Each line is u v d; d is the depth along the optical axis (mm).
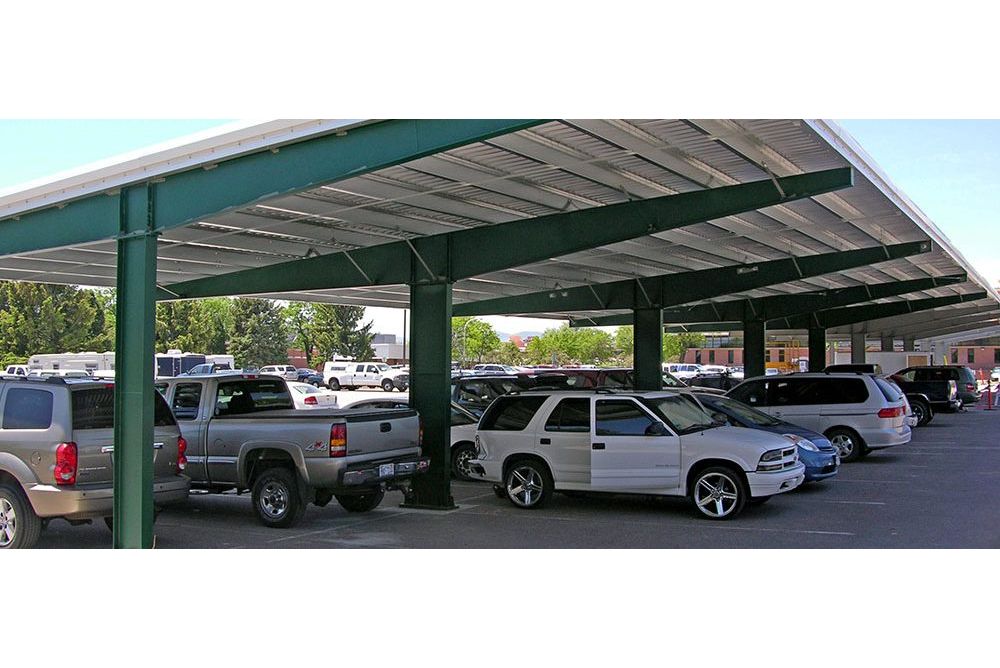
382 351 115375
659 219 11930
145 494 9172
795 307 28500
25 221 11195
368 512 12125
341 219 12406
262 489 10961
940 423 28234
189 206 9492
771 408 17828
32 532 9062
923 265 22766
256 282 16734
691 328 38094
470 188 11109
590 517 11469
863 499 12648
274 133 8766
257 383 12398
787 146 10258
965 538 9742
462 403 18797
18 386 9250
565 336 111188
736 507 11039
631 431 11633
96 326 62594
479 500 13320
